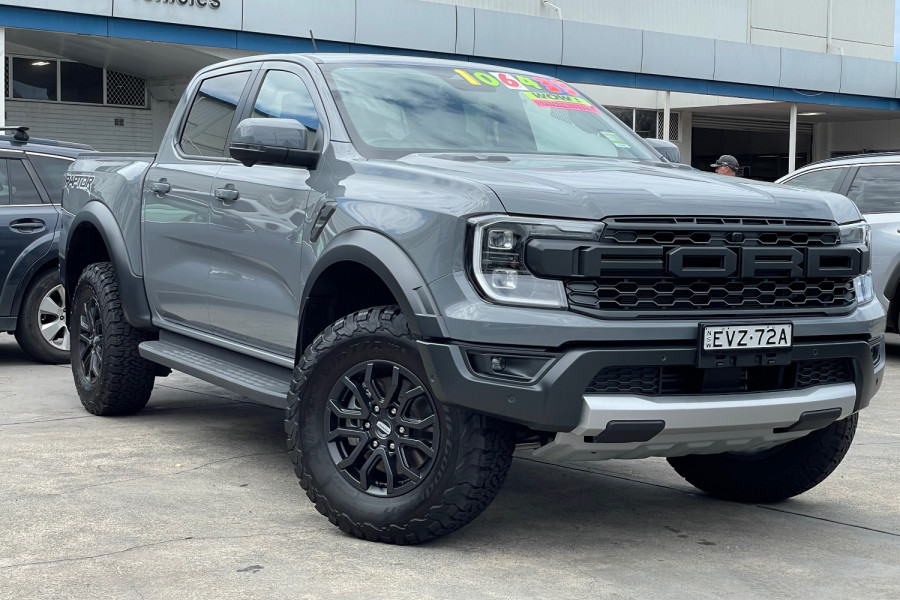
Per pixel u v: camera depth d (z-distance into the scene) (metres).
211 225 5.04
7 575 3.53
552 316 3.51
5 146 8.27
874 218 9.22
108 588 3.42
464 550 3.91
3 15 16.17
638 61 22.95
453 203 3.70
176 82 21.80
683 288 3.67
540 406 3.49
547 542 4.04
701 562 3.84
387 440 3.88
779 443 4.07
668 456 3.88
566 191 3.65
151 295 5.70
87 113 22.17
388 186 4.02
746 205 3.79
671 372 3.67
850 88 26.23
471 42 20.61
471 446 3.66
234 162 5.08
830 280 3.97
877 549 4.04
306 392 4.06
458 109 4.78
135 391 6.11
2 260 8.08
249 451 5.42
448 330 3.59
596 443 3.61
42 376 7.80
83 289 6.27
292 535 4.02
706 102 26.84
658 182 3.89
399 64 5.03
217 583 3.48
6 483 4.71
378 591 3.43
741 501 4.73
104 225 5.95
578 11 28.16
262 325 4.70
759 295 3.80
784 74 25.17
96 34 16.97
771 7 32.53
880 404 7.36
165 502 4.45
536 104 5.07
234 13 18.00
